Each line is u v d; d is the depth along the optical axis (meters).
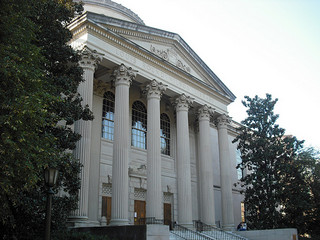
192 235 23.48
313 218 32.09
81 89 21.06
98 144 25.70
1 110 11.74
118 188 21.28
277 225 30.02
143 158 29.17
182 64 30.50
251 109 33.59
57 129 16.44
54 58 17.34
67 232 15.70
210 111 31.73
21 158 11.30
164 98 31.34
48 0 17.47
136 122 29.75
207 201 28.72
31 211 14.56
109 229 17.14
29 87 12.77
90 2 35.00
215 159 39.44
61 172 15.84
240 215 40.78
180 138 28.11
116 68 23.95
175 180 31.62
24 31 13.55
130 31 25.75
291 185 30.53
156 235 16.12
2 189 11.02
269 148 31.45
